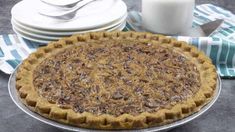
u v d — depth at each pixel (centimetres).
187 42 67
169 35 75
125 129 47
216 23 77
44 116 49
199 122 56
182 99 51
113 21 71
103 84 54
